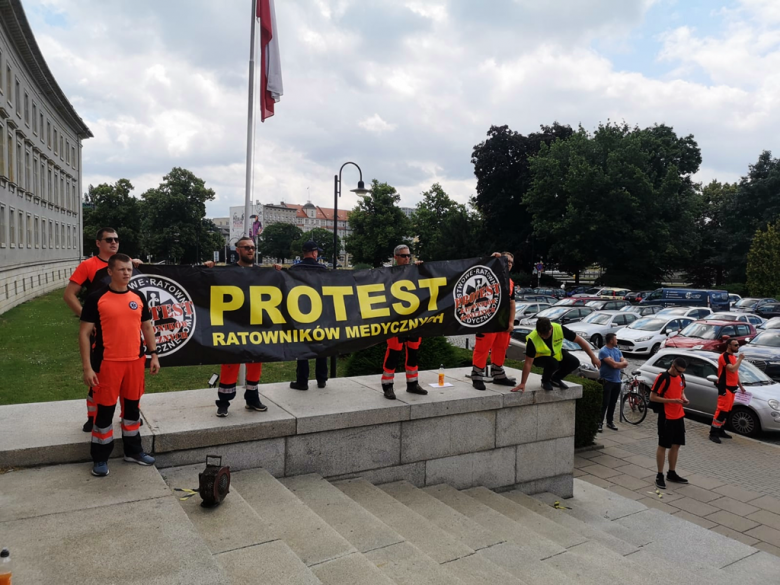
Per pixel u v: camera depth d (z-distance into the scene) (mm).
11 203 29344
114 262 3963
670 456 8242
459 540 4781
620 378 11289
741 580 5395
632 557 5516
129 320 4039
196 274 5168
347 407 5594
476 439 6391
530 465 6875
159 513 3535
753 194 54250
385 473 5809
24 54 31406
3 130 27859
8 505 3559
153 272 5004
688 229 47312
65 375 12391
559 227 45375
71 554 3018
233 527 3715
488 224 56594
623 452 9828
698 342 17578
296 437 5234
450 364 10844
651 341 20391
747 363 12383
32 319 23766
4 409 5191
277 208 174625
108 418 4035
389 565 3879
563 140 52562
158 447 4559
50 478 3990
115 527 3338
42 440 4309
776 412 10594
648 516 6887
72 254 51219
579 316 24516
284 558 3367
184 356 5074
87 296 4023
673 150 48906
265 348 5379
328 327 5742
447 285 6398
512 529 5371
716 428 10500
